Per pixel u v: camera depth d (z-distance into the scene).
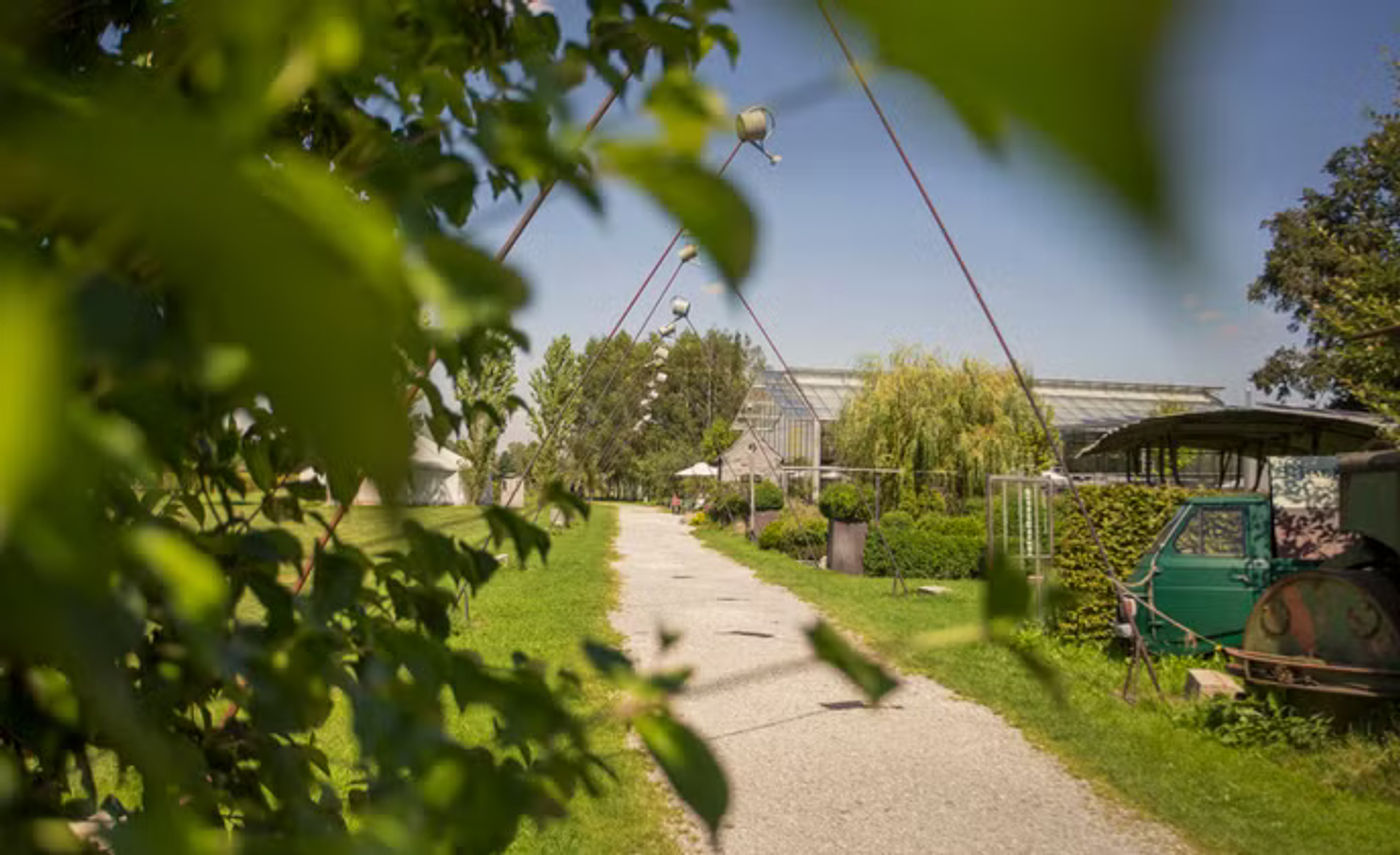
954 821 5.56
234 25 0.22
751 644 10.88
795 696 8.41
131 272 0.28
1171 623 8.97
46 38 0.75
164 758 0.25
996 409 24.98
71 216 0.17
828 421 33.34
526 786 0.58
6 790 0.46
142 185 0.15
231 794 0.92
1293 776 6.24
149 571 0.38
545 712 0.59
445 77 0.71
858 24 0.13
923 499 24.52
